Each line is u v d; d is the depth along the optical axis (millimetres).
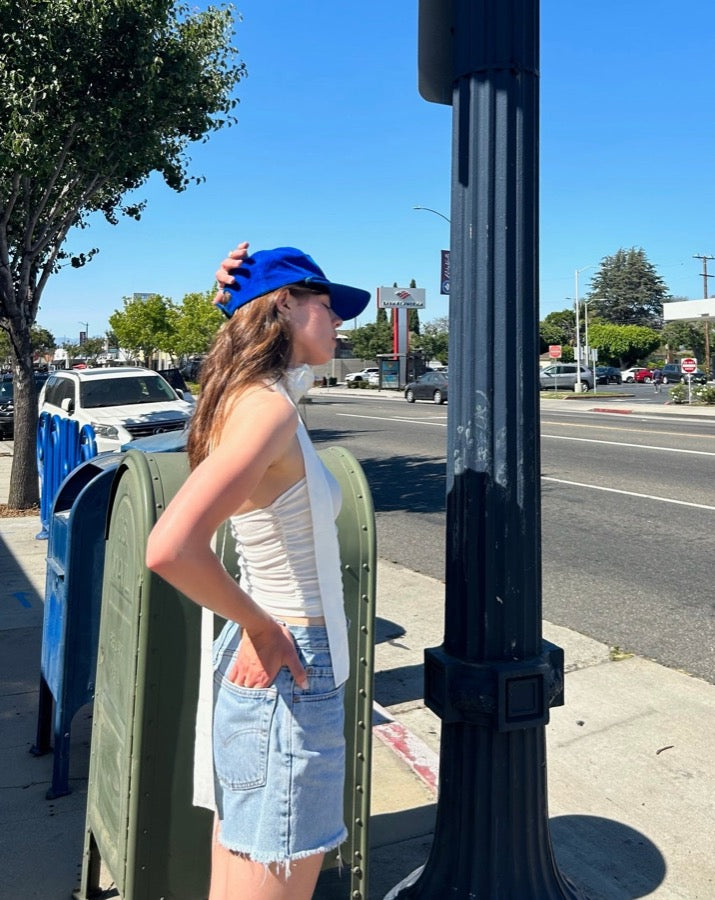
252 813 1729
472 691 2371
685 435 17766
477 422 2379
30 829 3244
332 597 1773
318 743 1744
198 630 2354
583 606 6238
